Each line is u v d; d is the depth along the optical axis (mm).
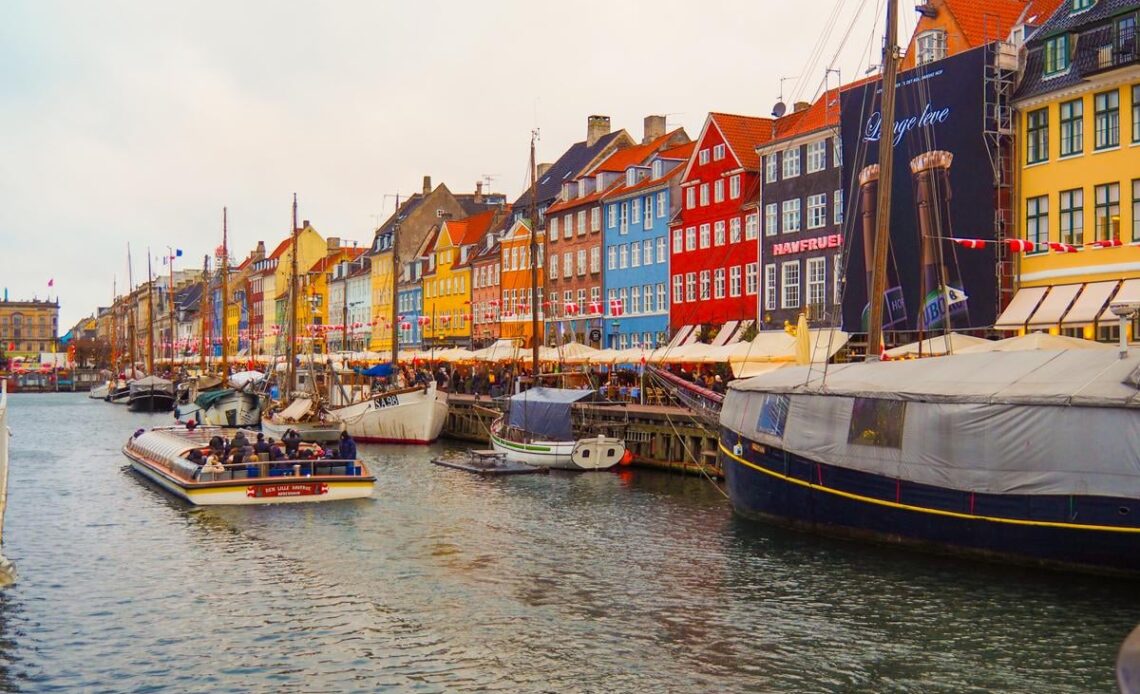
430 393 59906
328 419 59469
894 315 51281
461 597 23938
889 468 26703
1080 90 44188
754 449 30922
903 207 50906
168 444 44219
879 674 18625
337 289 141250
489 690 17984
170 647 20406
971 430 25000
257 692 17969
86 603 23609
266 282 162750
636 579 25406
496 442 51188
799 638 20625
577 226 86250
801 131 59938
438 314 110938
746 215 66000
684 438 44844
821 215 58844
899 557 26531
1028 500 24062
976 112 47500
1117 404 22719
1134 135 42250
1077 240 44594
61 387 171375
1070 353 25594
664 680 18406
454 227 109312
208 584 25297
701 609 22688
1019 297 46281
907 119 50844
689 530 31250
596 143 96062
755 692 17828
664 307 75188
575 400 47156
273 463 37719
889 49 31328
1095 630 20625
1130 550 22719
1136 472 22516
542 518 33781
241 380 94500
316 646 20406
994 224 46781
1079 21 44719
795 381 30141
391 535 31125
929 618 21656
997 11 53750
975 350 34500
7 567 20359
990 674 18562
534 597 23875
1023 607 22109
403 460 51594
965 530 25281
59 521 33906
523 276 93188
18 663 19484
